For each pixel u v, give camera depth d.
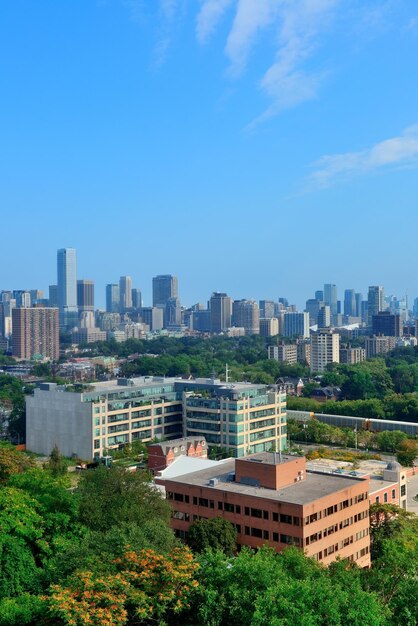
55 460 175.12
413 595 75.31
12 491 89.94
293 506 108.50
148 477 121.44
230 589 65.75
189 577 66.31
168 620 67.62
